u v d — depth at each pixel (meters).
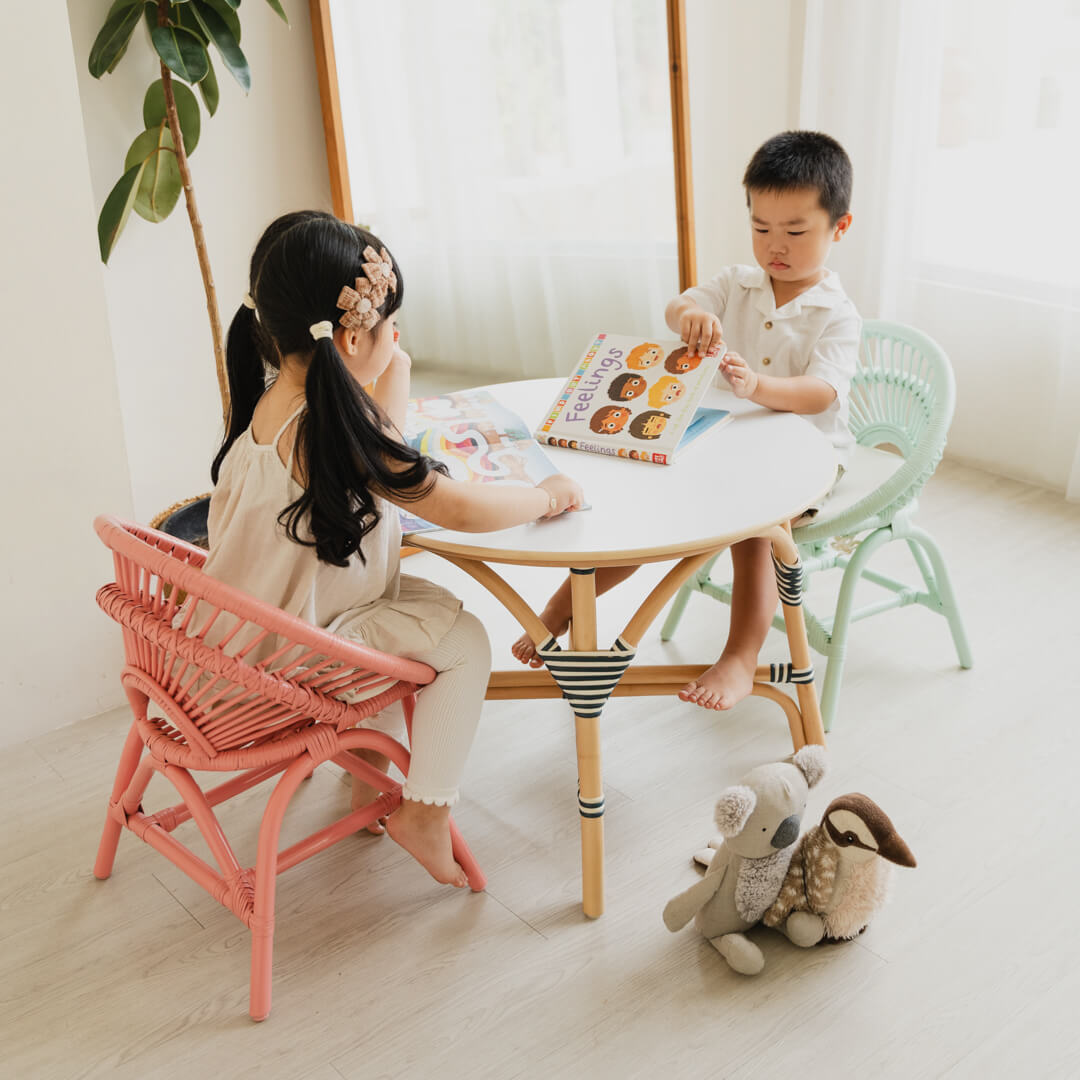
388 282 1.34
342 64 2.40
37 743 2.08
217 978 1.56
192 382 2.47
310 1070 1.41
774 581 1.89
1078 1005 1.46
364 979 1.55
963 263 2.96
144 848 1.81
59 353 1.92
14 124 1.78
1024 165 2.76
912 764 1.93
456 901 1.68
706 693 1.75
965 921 1.60
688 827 1.81
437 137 2.53
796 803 1.49
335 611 1.49
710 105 3.09
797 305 2.04
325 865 1.76
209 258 2.38
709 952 1.58
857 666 2.22
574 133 2.70
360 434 1.29
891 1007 1.47
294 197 2.51
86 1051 1.45
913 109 2.87
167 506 2.51
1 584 1.98
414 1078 1.39
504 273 2.70
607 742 2.04
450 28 2.48
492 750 2.03
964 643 2.16
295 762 1.44
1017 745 1.97
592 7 2.63
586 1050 1.42
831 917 1.54
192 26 2.10
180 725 1.41
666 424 1.71
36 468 1.95
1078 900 1.63
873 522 1.98
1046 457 2.92
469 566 1.58
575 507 1.53
